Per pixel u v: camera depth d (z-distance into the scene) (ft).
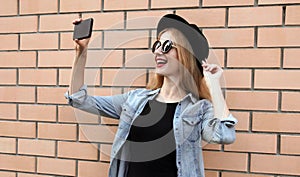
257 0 4.95
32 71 5.89
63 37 5.73
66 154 5.73
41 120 5.85
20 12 5.94
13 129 5.99
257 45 4.96
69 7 5.71
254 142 4.99
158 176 4.36
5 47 6.02
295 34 4.83
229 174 5.10
